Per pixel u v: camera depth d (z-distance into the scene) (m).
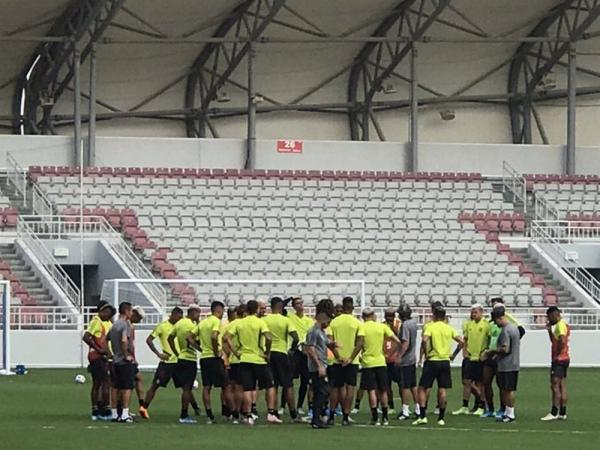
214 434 35.91
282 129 93.81
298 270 79.69
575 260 82.88
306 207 85.62
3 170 84.00
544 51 94.81
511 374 40.19
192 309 39.94
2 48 84.50
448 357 39.53
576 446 33.53
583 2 90.94
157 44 86.94
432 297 79.06
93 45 82.44
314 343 37.84
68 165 85.44
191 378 39.72
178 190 84.81
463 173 91.56
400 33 89.19
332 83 94.00
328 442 34.00
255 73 91.75
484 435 36.16
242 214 84.12
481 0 88.19
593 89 96.19
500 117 96.81
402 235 84.31
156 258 78.50
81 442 33.72
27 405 45.06
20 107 88.81
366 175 89.06
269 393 39.25
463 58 94.19
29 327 67.06
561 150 93.81
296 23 87.88
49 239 76.88
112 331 39.41
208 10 84.81
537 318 74.56
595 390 53.88
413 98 89.81
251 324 38.81
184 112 91.50
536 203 89.56
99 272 77.06
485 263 82.25
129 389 39.47
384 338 39.38
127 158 87.88
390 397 44.53
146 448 32.44
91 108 84.31
